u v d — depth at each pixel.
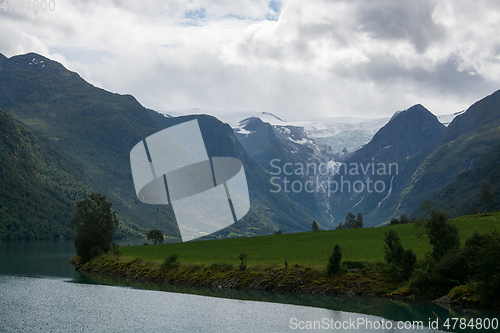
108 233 104.06
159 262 77.25
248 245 102.94
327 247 83.62
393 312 38.38
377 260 55.91
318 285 51.41
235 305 44.28
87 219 104.50
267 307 42.88
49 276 74.75
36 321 37.84
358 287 48.94
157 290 56.03
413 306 40.66
